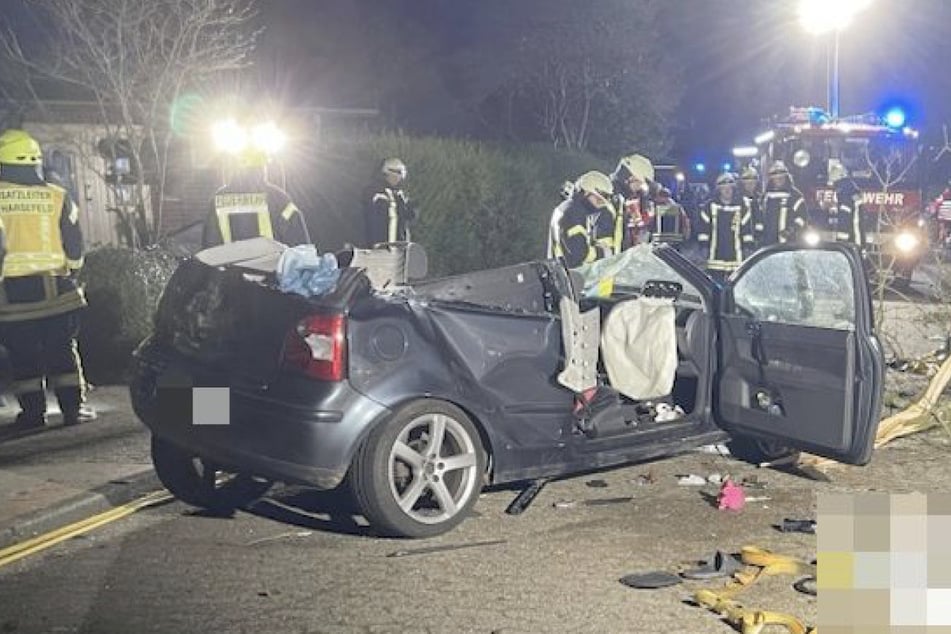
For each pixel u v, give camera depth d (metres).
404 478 5.65
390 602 4.83
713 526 5.90
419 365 5.56
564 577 5.14
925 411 7.62
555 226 8.55
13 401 8.80
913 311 13.31
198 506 6.32
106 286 10.03
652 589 4.98
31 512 5.86
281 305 5.48
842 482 6.73
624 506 6.28
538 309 6.30
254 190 8.23
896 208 17.05
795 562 5.17
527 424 5.97
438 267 14.95
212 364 5.71
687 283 6.85
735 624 4.54
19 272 7.71
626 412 6.61
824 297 6.16
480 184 15.55
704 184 28.61
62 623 4.64
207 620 4.65
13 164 7.71
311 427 5.30
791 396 6.20
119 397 8.91
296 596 4.91
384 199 11.04
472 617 4.66
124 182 14.09
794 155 17.67
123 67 12.30
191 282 6.01
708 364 6.64
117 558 5.45
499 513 6.14
